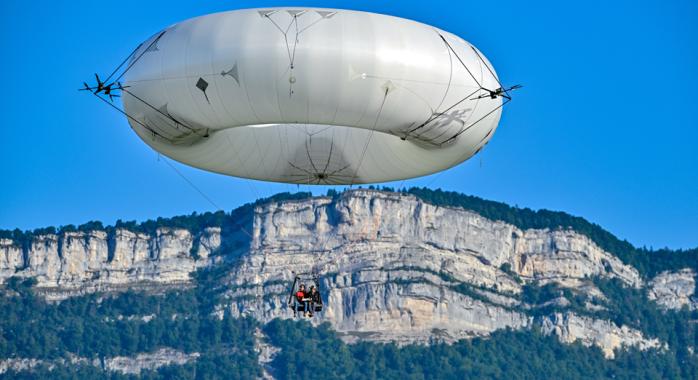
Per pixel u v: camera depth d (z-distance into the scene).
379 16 110.94
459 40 116.19
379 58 107.69
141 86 112.75
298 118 110.12
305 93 107.62
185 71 109.25
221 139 120.69
